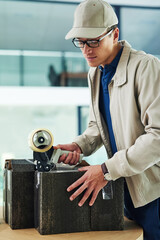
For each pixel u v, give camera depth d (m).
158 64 1.24
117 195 1.24
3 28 3.92
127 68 1.29
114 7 3.91
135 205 1.28
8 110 4.52
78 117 4.24
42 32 3.97
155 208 1.30
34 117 4.59
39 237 1.14
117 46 1.36
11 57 3.95
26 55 3.97
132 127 1.27
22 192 1.25
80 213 1.21
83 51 1.25
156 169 1.29
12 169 1.28
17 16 3.94
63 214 1.19
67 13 3.97
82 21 1.22
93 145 1.55
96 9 1.22
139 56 1.28
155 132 1.16
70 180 1.19
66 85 4.06
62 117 4.28
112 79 1.32
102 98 1.45
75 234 1.18
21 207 1.25
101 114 1.46
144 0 3.92
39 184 1.18
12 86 3.97
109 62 1.36
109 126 1.44
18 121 4.56
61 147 1.46
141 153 1.17
